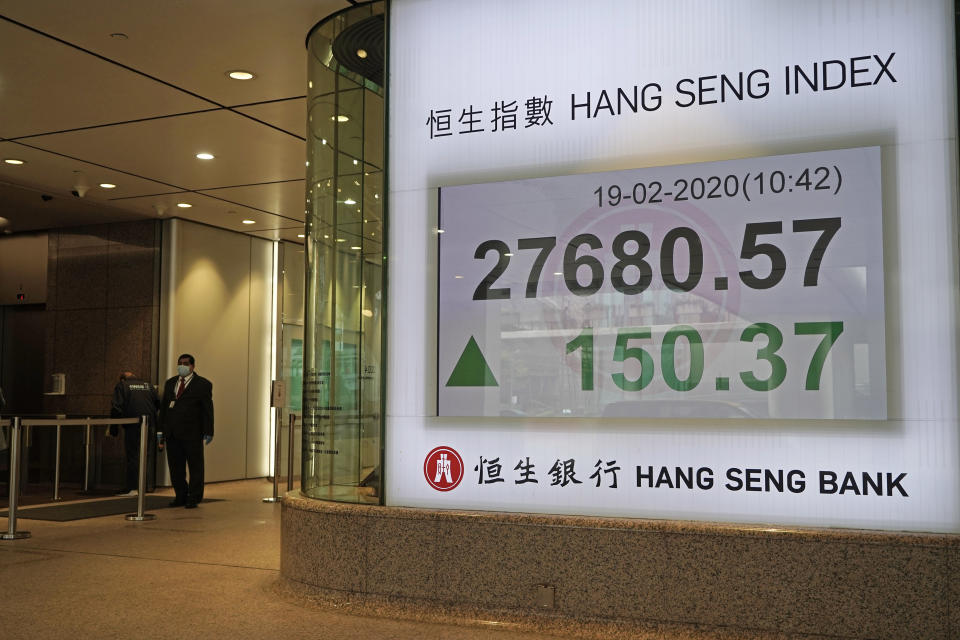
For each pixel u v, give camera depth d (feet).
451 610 15.25
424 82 16.88
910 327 13.44
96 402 39.91
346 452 17.13
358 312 17.35
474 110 16.44
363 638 14.23
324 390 17.94
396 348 16.62
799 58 14.32
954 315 13.26
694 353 14.56
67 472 34.94
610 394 15.01
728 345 14.37
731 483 14.15
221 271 41.70
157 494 36.40
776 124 14.37
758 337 14.20
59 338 41.06
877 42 13.92
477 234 16.22
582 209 15.49
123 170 31.09
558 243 15.62
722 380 14.34
